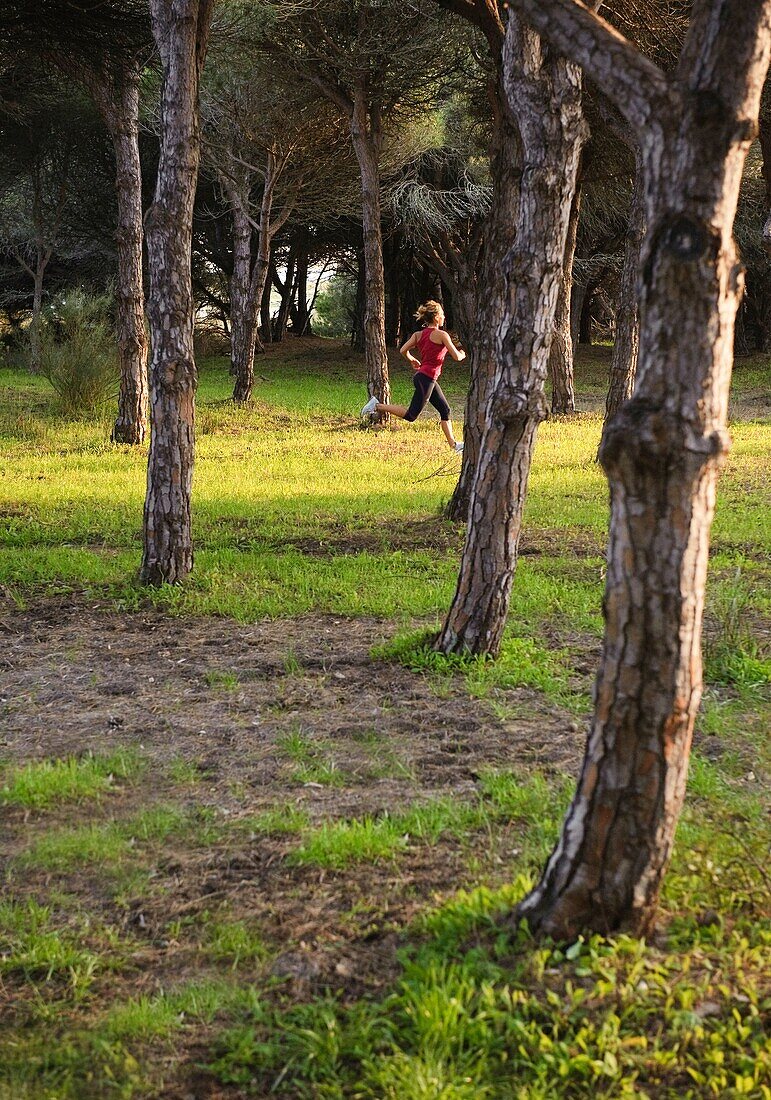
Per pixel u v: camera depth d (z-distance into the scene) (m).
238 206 29.02
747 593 7.81
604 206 31.28
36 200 31.88
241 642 6.88
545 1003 2.92
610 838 3.10
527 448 6.21
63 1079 2.82
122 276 17.42
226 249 40.75
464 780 4.71
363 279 42.78
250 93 22.64
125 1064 2.86
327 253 48.22
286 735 5.27
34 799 4.50
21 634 7.12
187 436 8.20
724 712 5.51
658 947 3.18
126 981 3.26
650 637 2.96
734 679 6.02
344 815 4.36
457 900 3.47
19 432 18.86
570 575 8.62
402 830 4.17
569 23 2.97
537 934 3.20
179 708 5.69
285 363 38.94
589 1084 2.67
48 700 5.84
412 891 3.70
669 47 12.61
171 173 7.80
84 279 41.44
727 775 4.73
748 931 3.30
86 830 4.22
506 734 5.26
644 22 12.14
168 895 3.75
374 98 21.00
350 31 19.86
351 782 4.71
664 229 2.81
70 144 31.86
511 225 9.10
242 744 5.17
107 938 3.48
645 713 3.00
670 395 2.85
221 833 4.21
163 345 8.05
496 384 6.16
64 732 5.37
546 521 10.99
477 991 2.99
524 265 5.95
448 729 5.34
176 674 6.26
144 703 5.78
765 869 3.68
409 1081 2.65
